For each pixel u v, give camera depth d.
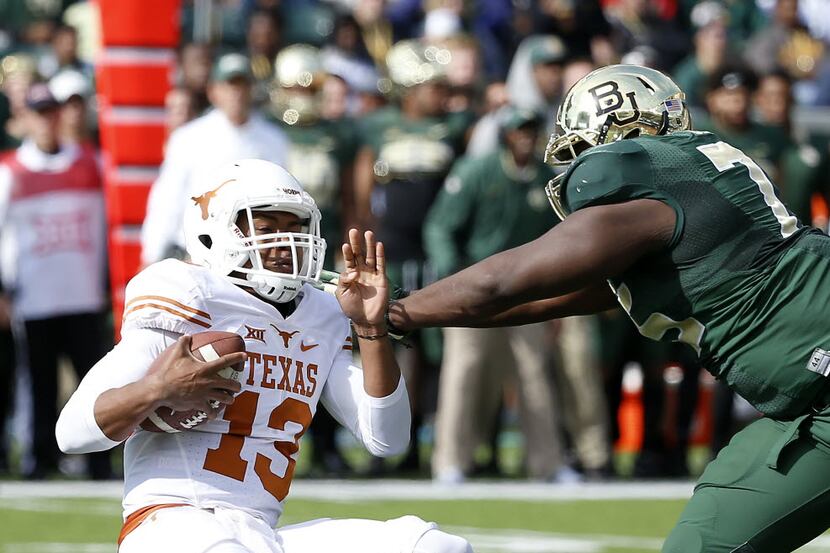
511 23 48.25
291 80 34.91
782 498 13.65
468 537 25.28
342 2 51.28
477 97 39.84
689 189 13.80
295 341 14.40
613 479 33.72
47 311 32.81
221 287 14.10
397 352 34.72
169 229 29.88
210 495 13.75
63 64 41.62
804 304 13.59
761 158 34.12
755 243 13.73
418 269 33.72
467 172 32.03
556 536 25.56
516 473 35.09
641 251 13.72
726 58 38.50
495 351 32.50
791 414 13.83
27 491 30.78
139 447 13.99
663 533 26.05
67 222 33.06
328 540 13.70
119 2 32.47
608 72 14.91
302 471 34.28
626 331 34.19
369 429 14.58
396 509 28.38
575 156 14.98
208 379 13.27
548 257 13.63
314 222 14.45
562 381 33.50
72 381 37.22
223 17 46.81
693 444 39.69
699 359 14.28
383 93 40.88
